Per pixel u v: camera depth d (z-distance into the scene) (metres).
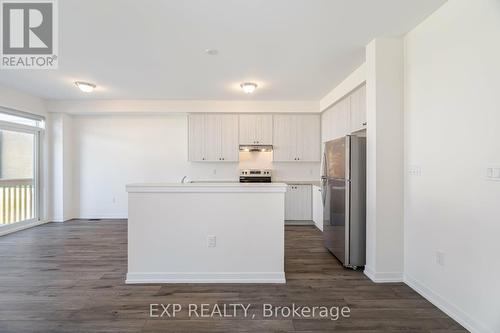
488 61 1.79
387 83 2.68
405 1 2.10
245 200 2.69
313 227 5.14
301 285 2.62
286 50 2.99
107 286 2.59
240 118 5.45
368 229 2.82
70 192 5.77
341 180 3.13
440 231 2.20
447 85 2.13
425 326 1.96
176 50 2.99
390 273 2.69
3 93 4.39
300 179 5.80
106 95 4.96
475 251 1.88
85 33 2.62
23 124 4.90
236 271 2.70
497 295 1.73
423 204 2.40
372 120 2.74
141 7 2.18
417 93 2.48
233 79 3.99
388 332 1.89
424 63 2.39
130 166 5.89
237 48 2.94
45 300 2.31
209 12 2.25
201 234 2.69
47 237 4.35
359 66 3.46
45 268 3.04
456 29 2.04
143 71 3.66
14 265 3.13
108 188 5.87
